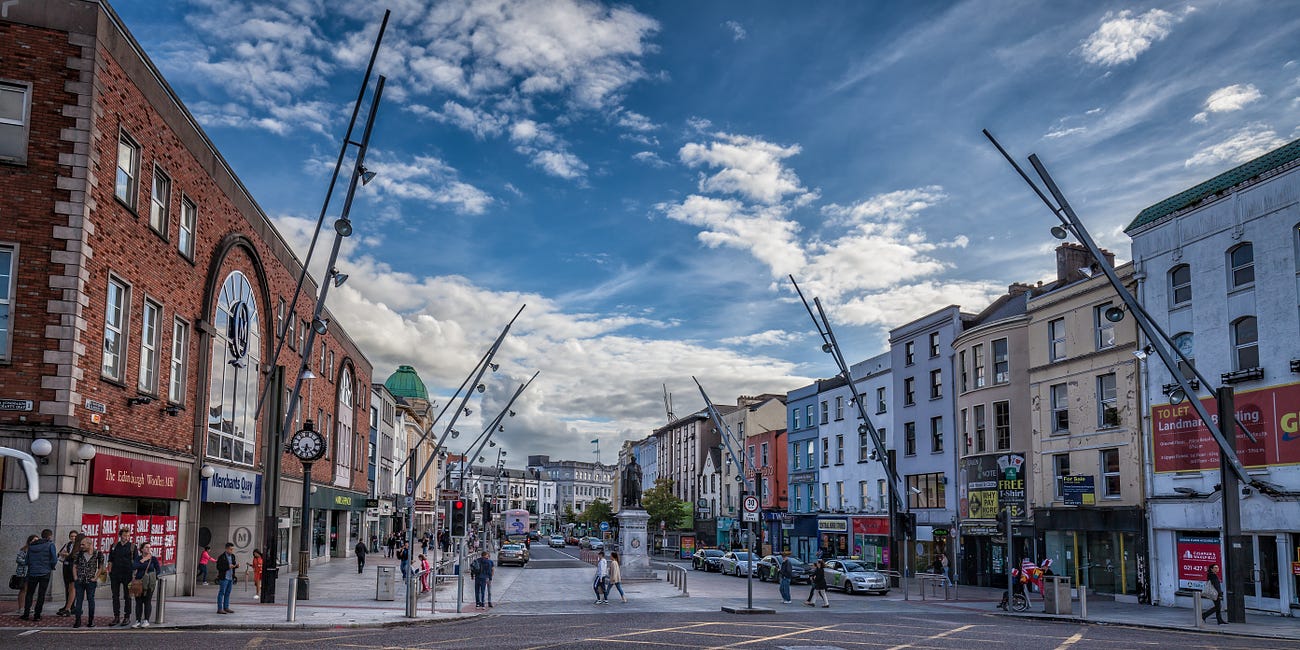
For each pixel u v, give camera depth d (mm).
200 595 28203
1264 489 27812
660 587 39281
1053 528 38594
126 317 23625
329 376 51188
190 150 27922
